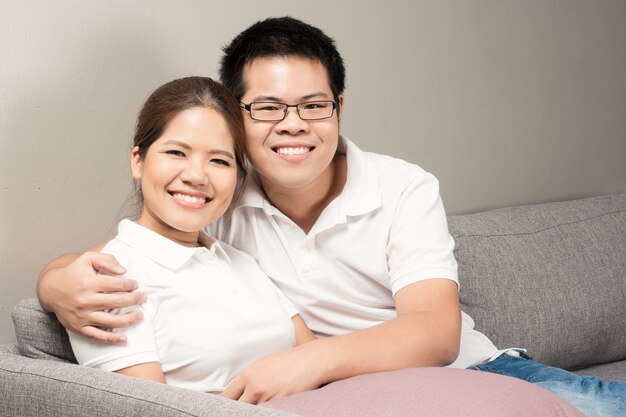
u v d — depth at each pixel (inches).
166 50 72.4
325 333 62.2
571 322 82.8
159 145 53.3
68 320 49.2
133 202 69.4
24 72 64.2
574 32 111.3
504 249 83.1
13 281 65.1
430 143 94.8
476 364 65.4
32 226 65.7
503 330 79.2
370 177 60.9
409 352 51.1
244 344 53.4
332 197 62.9
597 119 116.0
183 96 53.9
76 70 67.1
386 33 89.0
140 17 70.4
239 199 61.2
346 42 85.3
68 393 45.5
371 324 62.0
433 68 94.3
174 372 51.1
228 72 58.8
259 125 56.3
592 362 86.7
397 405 41.0
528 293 81.5
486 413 40.3
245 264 59.6
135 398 42.5
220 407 39.5
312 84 56.1
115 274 50.0
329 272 60.8
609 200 97.6
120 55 69.5
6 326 65.0
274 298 58.4
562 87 110.5
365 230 60.1
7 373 49.0
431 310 54.8
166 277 52.2
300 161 56.6
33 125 65.1
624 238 91.6
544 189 109.5
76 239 68.4
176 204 53.5
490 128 101.7
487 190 102.1
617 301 86.8
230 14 76.4
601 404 55.8
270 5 79.3
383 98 89.4
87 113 68.1
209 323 52.4
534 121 107.2
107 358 48.4
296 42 56.5
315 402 42.8
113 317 47.9
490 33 100.4
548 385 58.1
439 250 57.9
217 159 54.3
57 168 66.7
